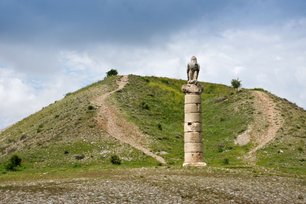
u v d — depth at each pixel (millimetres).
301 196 31703
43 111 118250
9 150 84188
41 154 74562
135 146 79875
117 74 141750
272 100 111812
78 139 82125
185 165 48125
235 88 138625
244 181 38406
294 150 77188
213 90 140375
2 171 62969
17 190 32875
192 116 48875
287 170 56219
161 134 90375
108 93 116812
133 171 47469
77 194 30203
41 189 33250
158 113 108625
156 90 128000
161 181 37000
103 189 32625
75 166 66438
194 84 49500
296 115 101062
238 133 91250
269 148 78375
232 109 110312
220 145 84750
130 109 104188
